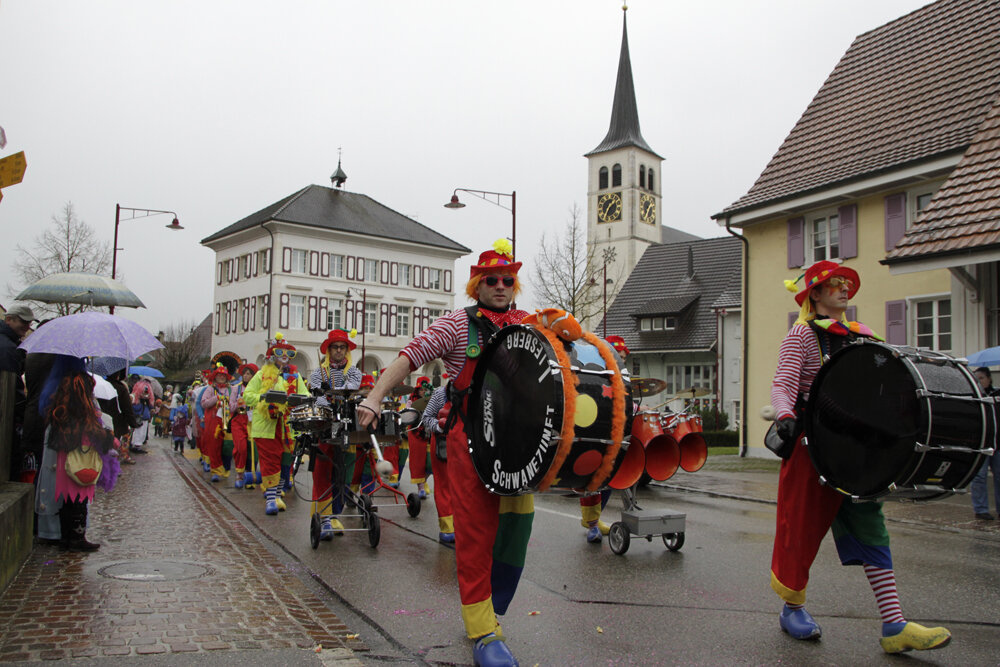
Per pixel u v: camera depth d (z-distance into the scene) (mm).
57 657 3707
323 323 54688
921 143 17391
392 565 6613
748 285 22094
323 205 57125
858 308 18734
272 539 7867
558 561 6832
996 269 14406
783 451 4328
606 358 3570
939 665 4023
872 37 22188
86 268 33375
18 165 4906
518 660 4082
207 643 3988
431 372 50312
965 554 7477
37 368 6844
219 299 59719
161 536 7246
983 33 18625
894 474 3662
